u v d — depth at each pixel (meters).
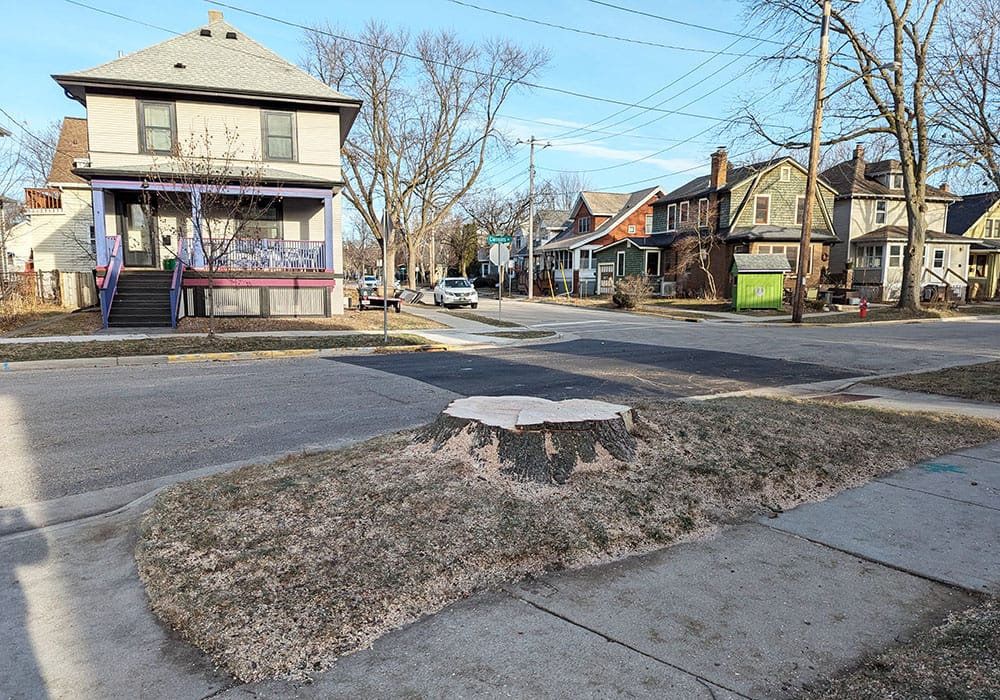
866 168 41.56
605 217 49.47
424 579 3.23
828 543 3.89
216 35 22.81
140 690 2.51
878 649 2.76
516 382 10.32
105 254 18.77
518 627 2.91
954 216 43.84
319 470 4.64
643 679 2.54
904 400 8.76
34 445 6.34
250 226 20.88
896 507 4.50
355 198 40.59
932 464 5.52
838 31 24.78
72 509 4.70
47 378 10.63
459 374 11.21
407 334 17.84
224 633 2.82
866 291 34.75
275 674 2.57
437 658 2.67
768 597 3.22
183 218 20.95
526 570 3.42
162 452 6.11
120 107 19.80
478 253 66.31
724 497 4.42
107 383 10.08
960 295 34.28
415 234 44.69
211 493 4.29
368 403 8.49
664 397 9.01
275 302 20.45
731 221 35.25
